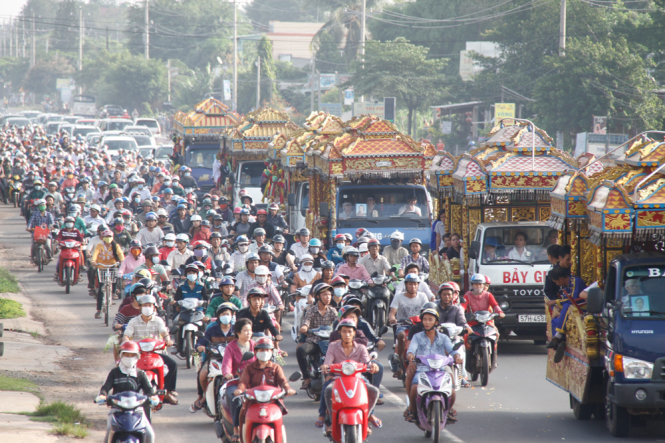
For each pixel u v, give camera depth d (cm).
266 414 2786
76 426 3497
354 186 6931
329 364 3225
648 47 15562
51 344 5484
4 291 7175
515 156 5606
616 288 3375
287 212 8775
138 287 3772
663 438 3372
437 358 3375
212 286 5222
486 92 19275
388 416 3803
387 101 19775
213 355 3412
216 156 11394
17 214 12600
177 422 3728
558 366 3875
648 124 14350
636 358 3228
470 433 3481
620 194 3359
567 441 3341
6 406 3834
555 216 3966
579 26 17750
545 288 4078
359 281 5259
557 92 14900
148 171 12775
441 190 6153
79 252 7556
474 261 5266
